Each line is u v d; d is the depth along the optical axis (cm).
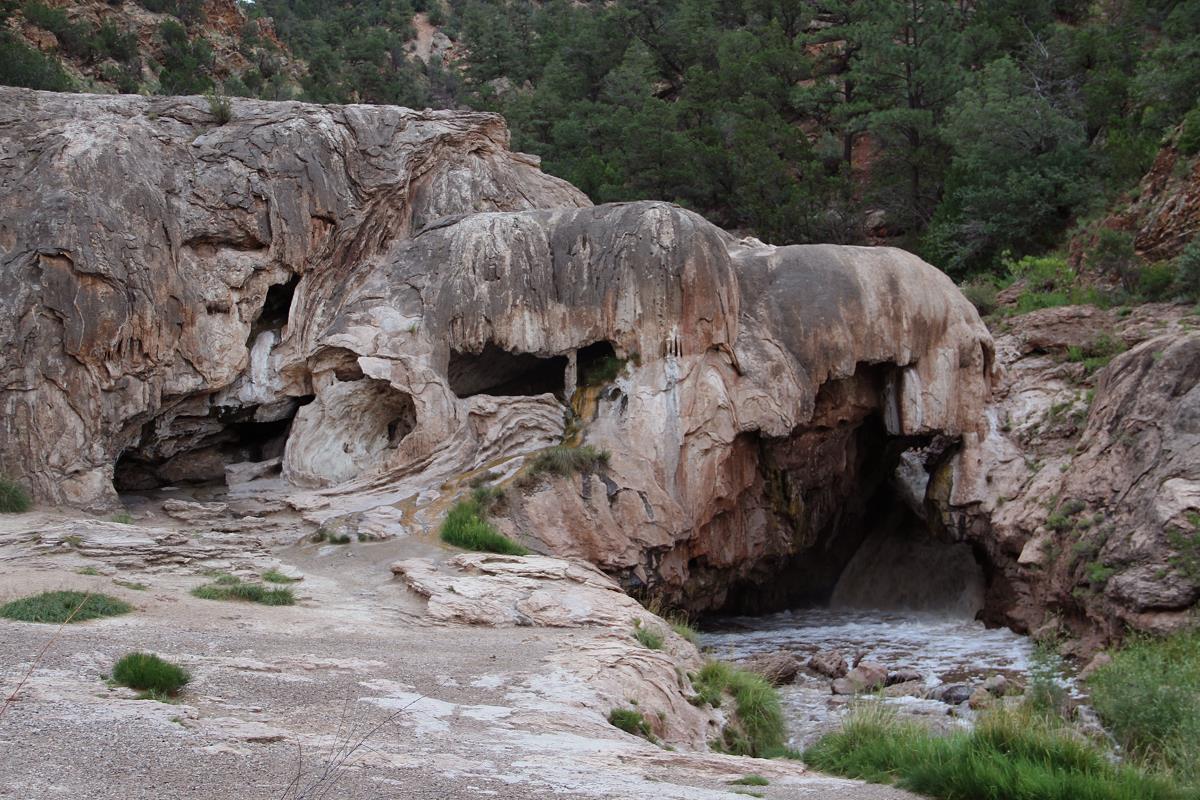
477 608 1755
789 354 2511
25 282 2270
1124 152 3959
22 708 909
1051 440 2570
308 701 1087
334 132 2666
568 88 6166
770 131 4853
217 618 1555
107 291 2302
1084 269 3550
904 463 3003
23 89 2536
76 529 1991
